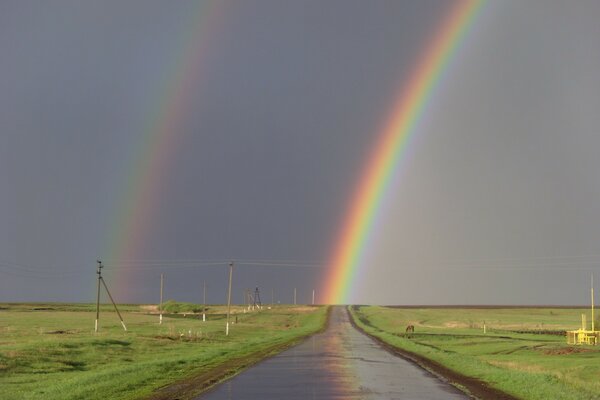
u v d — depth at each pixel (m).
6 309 176.38
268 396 21.42
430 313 196.62
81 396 21.58
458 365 34.12
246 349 49.69
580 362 46.94
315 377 27.77
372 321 142.50
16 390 24.59
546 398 20.83
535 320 154.50
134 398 21.08
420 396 21.47
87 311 175.12
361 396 21.42
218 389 23.39
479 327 121.25
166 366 32.91
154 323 114.31
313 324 122.00
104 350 47.00
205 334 79.75
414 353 44.59
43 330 78.00
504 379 26.23
